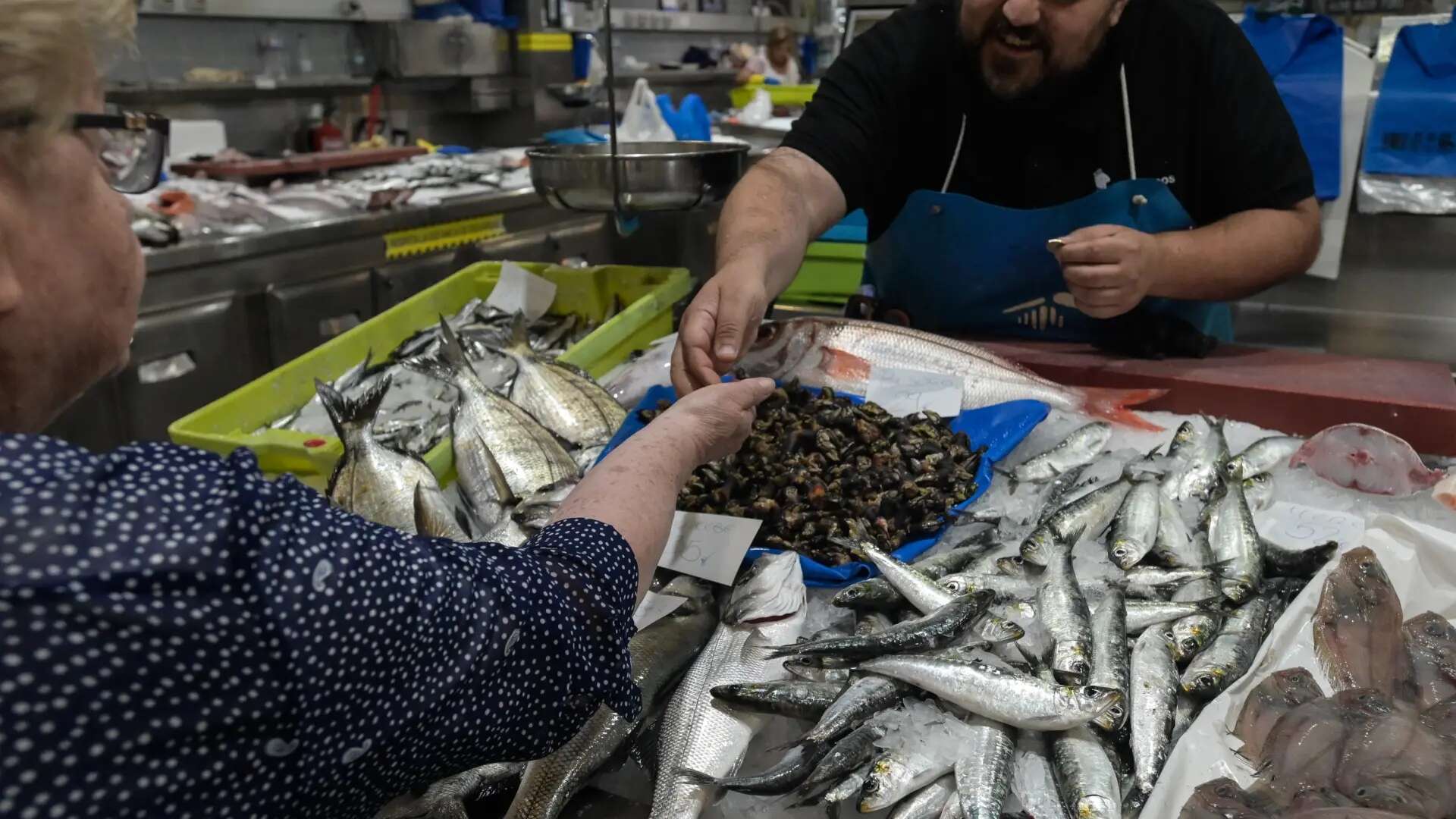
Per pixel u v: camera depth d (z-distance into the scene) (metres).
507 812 1.13
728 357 1.81
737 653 1.34
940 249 2.56
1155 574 1.49
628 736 1.20
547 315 3.24
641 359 2.54
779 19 8.84
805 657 1.28
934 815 1.09
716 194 2.28
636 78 7.14
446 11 6.05
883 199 2.79
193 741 0.68
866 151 2.55
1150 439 2.06
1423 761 1.05
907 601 1.43
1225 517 1.61
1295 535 1.64
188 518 0.70
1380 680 1.23
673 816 1.10
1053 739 1.17
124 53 0.79
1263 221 2.34
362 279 4.47
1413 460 1.74
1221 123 2.38
